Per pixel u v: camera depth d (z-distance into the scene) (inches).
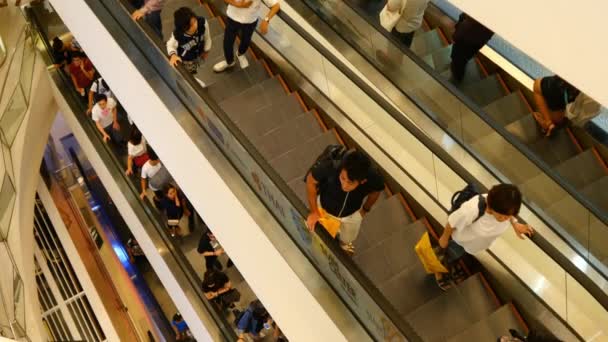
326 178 184.9
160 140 291.7
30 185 450.0
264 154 278.5
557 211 226.2
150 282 511.2
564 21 141.5
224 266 382.9
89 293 500.4
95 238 542.9
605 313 201.6
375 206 256.1
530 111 274.7
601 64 137.2
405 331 169.9
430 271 217.3
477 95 279.0
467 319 217.6
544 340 187.2
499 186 175.8
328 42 303.4
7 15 423.2
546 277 207.2
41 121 451.5
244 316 328.5
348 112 278.1
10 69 407.5
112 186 408.2
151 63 275.0
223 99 298.8
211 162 253.3
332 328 210.1
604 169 250.4
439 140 272.5
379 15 289.7
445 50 290.2
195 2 354.6
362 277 182.4
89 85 410.9
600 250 214.1
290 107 294.0
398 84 284.0
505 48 286.7
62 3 343.9
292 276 223.8
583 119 249.8
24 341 367.9
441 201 240.4
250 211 238.7
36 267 519.5
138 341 488.4
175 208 361.4
